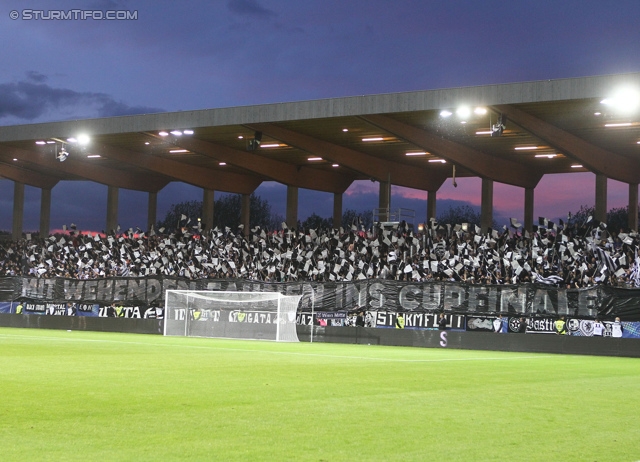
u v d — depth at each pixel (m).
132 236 48.56
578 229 36.16
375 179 43.75
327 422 8.98
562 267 34.47
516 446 7.76
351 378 14.46
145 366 16.23
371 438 8.01
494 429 8.77
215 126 35.34
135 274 43.97
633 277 31.75
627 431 8.84
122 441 7.61
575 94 27.72
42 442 7.50
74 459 6.77
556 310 26.59
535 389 13.25
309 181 48.31
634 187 41.56
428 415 9.72
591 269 32.94
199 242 45.81
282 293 31.98
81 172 49.44
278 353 21.89
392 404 10.71
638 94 26.77
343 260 38.31
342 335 29.89
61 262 47.28
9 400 10.48
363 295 30.14
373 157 43.00
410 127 35.03
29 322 37.69
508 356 23.55
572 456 7.34
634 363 21.31
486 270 35.41
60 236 49.66
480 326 27.80
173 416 9.23
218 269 42.53
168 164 47.00
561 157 41.75
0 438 7.69
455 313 28.28
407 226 42.97
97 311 36.25
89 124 38.78
